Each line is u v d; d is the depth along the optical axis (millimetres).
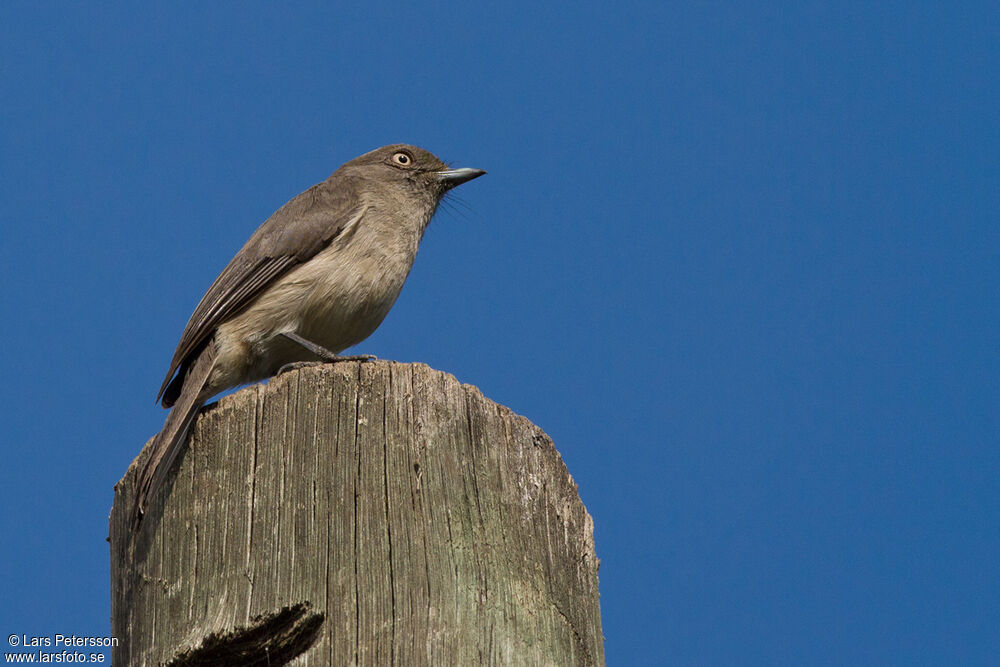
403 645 9328
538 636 9828
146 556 10562
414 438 10312
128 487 11555
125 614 10766
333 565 9695
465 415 10664
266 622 9578
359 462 10172
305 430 10352
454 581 9688
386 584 9617
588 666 10305
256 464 10320
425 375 10672
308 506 10000
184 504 10469
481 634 9484
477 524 10125
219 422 10656
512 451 10820
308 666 9281
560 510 11016
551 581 10352
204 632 9656
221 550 10078
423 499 10047
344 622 9461
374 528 9859
